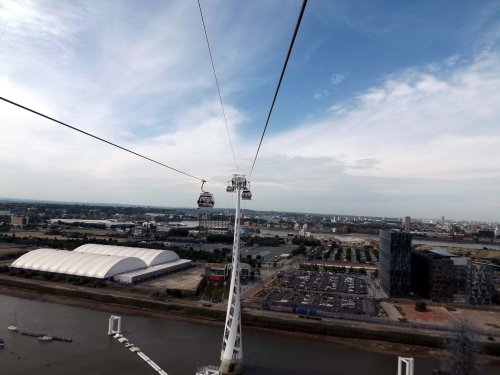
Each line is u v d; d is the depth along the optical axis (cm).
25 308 10588
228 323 6788
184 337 8675
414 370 7300
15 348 7488
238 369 6638
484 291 12262
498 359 8106
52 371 6512
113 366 6812
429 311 11362
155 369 6731
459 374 6588
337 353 8069
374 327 9531
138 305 11156
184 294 12269
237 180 7075
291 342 8656
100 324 9388
